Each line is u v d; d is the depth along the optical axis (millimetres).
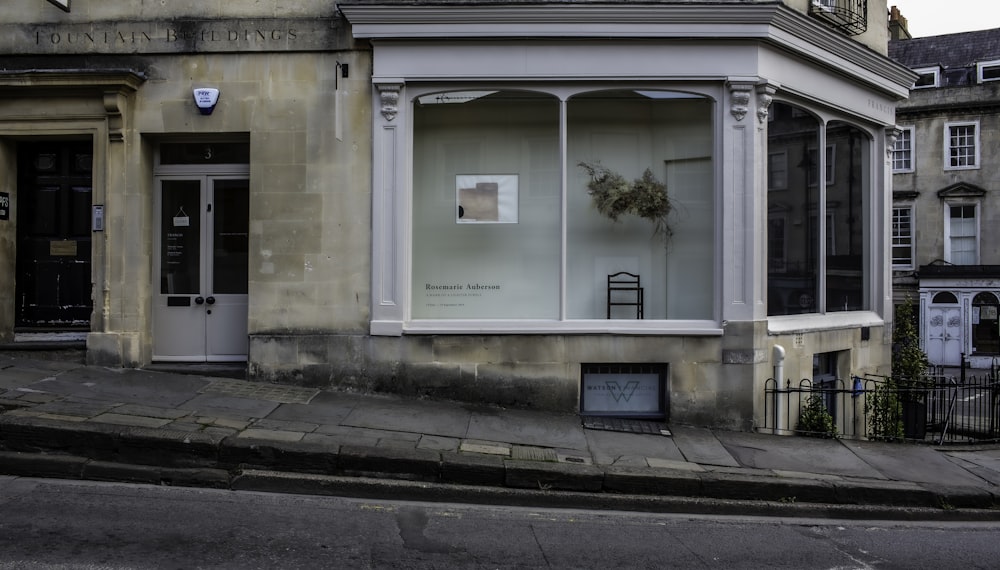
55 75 8664
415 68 8781
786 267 9805
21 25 9070
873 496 6727
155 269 9398
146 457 6430
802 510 6523
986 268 27250
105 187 9023
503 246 9391
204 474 6277
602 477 6555
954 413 10461
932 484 6980
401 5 8523
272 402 8156
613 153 9453
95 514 5379
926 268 28297
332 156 8945
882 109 11297
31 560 4496
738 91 8836
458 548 5121
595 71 8820
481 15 8570
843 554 5395
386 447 6785
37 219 9562
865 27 10570
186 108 9008
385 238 8891
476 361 8867
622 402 9078
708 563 5062
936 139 28703
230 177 9438
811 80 9766
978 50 29719
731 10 8555
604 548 5281
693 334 8836
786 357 9422
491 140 9375
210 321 9406
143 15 9023
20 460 6258
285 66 8977
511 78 8812
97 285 9062
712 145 9156
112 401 7617
